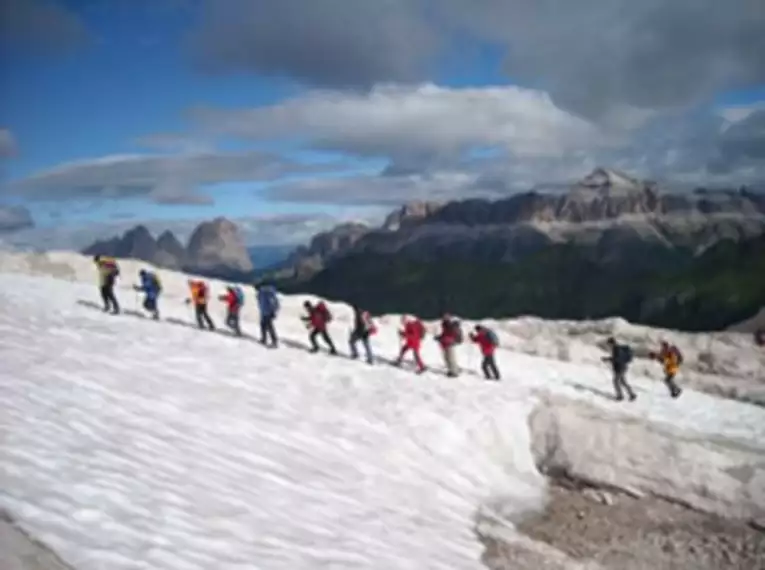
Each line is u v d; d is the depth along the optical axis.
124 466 9.93
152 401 13.72
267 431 14.00
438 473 14.98
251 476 11.45
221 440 12.68
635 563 12.67
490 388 20.19
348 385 18.53
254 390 16.42
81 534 7.57
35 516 7.59
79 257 39.97
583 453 16.98
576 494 15.88
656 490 15.84
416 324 21.47
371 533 10.90
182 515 9.03
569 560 12.30
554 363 29.50
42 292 27.02
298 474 12.29
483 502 14.48
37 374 13.58
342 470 13.31
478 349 29.95
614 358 22.86
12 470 8.61
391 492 13.12
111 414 12.24
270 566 8.45
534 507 14.90
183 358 17.89
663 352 24.89
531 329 36.88
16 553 6.68
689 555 13.23
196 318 25.23
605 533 13.91
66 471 9.13
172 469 10.51
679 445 17.16
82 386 13.44
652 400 23.64
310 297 35.81
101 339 18.17
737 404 24.48
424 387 19.38
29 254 38.94
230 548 8.57
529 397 19.72
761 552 13.49
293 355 20.83
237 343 21.14
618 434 17.58
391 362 22.59
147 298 22.98
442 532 12.15
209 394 15.21
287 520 10.17
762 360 30.53
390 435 15.76
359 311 21.70
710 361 31.02
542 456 17.22
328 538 10.04
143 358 17.00
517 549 12.38
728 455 17.03
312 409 16.12
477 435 16.94
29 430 10.29
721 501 15.37
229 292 22.77
